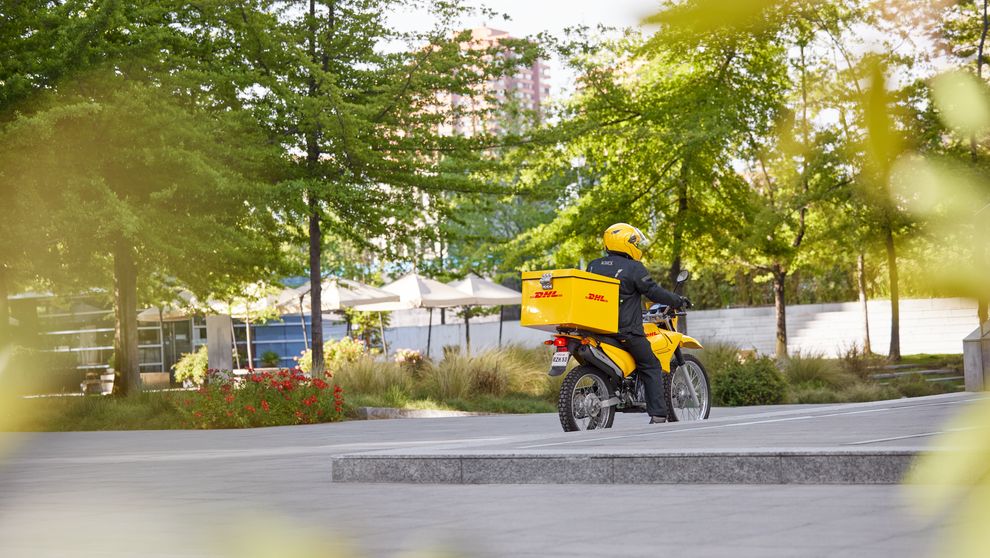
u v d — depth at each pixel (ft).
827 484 14.43
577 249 95.61
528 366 73.15
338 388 56.75
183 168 57.57
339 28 68.13
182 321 129.08
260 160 62.49
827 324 112.57
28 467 28.04
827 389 69.97
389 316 136.98
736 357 71.31
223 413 53.11
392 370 69.82
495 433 36.86
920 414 23.93
